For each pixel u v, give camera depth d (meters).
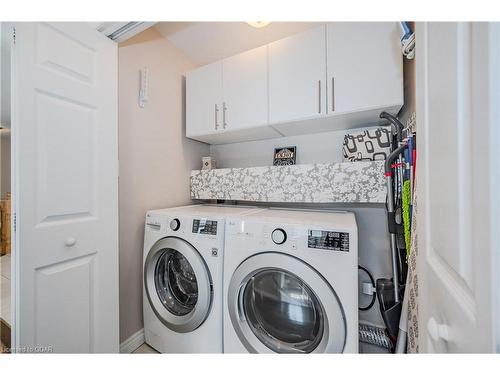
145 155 1.55
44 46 0.88
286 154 1.82
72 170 0.97
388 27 1.18
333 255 0.93
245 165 2.05
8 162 2.09
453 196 0.39
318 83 1.35
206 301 1.17
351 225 0.98
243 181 1.68
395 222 1.09
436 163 0.48
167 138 1.72
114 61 1.16
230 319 1.14
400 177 1.08
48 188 0.89
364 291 1.54
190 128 1.80
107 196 1.11
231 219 1.17
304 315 1.06
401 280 1.07
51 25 0.91
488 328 0.29
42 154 0.87
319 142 1.74
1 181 2.06
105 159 1.11
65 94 0.95
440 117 0.45
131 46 1.45
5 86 1.25
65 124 0.95
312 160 1.77
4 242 2.07
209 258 1.19
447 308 0.42
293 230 1.00
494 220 0.29
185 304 1.36
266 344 1.09
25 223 0.82
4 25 0.89
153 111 1.61
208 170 1.84
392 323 1.07
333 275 0.93
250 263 1.07
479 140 0.31
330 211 1.47
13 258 0.81
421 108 0.58
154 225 1.39
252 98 1.56
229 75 1.64
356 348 0.89
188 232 1.25
